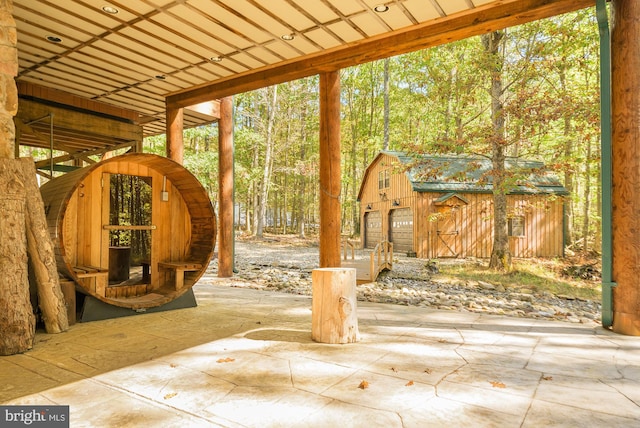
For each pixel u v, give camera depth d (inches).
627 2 157.5
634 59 156.8
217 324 172.6
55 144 363.9
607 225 163.5
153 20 196.4
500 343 141.7
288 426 79.7
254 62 244.7
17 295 133.8
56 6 184.5
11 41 143.0
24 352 132.6
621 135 159.3
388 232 708.7
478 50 431.8
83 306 177.5
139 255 367.6
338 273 141.7
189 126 427.5
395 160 677.9
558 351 131.7
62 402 92.3
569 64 392.5
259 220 909.8
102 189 195.9
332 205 229.8
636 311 154.1
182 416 84.7
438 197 606.2
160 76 270.1
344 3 177.3
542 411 86.4
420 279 366.0
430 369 113.4
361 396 94.3
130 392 98.0
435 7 179.8
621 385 101.9
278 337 150.3
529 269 454.3
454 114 513.7
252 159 1039.6
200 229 221.5
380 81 1213.1
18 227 137.0
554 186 616.7
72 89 297.7
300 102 995.9
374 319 183.5
